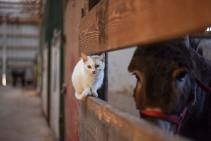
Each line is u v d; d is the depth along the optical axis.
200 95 1.73
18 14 20.16
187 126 1.78
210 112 1.85
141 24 1.03
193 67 1.39
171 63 1.17
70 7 3.61
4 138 5.78
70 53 3.58
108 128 1.33
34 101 12.04
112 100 4.21
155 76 1.17
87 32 1.96
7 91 16.08
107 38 1.42
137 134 0.95
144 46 1.26
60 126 4.39
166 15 0.88
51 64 6.60
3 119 7.82
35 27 21.41
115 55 4.26
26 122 7.45
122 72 4.27
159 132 0.83
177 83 1.22
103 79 2.31
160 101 1.15
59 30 4.76
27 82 20.33
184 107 1.36
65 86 4.05
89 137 1.84
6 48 21.02
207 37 2.08
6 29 20.89
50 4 6.95
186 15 0.81
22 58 21.38
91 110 1.78
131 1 1.11
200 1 0.77
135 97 1.35
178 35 0.85
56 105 5.29
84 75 1.99
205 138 1.85
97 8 1.65
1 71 20.98
